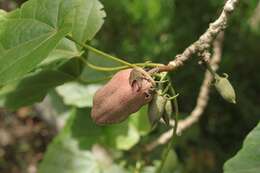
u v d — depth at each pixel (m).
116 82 0.51
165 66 0.51
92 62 0.73
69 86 0.75
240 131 0.98
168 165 0.75
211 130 0.99
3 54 0.51
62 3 0.51
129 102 0.51
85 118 0.76
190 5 1.06
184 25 1.05
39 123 1.35
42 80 0.61
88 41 0.57
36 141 1.33
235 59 1.02
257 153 0.51
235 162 0.51
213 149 0.95
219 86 0.52
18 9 0.52
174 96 0.51
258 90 1.02
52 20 0.51
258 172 0.51
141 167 0.74
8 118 1.38
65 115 0.85
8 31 0.52
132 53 1.06
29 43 0.51
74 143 0.76
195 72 0.97
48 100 0.86
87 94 0.75
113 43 1.08
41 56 0.50
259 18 1.06
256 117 0.98
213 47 0.76
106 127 0.75
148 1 1.10
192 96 0.97
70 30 0.50
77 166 0.76
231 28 1.04
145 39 1.07
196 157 0.93
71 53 0.57
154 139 0.77
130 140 0.75
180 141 0.83
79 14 0.54
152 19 1.09
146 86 0.50
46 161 0.76
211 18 1.01
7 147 1.31
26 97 0.63
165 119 0.51
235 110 0.99
